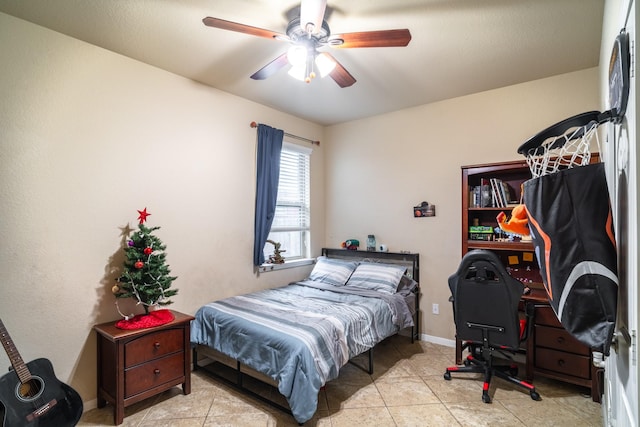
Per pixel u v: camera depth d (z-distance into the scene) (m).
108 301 2.48
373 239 4.05
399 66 2.76
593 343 1.20
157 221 2.77
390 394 2.54
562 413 2.27
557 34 2.27
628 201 1.07
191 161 3.01
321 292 3.38
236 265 3.38
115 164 2.52
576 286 1.25
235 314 2.67
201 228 3.08
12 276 2.06
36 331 2.14
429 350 3.40
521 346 2.85
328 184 4.51
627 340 1.10
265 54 2.56
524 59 2.64
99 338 2.36
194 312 3.01
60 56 2.25
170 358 2.45
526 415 2.25
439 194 3.59
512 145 3.15
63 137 2.26
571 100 2.88
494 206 3.09
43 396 1.88
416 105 3.72
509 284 2.37
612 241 1.22
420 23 2.14
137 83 2.65
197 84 3.06
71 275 2.30
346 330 2.51
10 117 2.05
